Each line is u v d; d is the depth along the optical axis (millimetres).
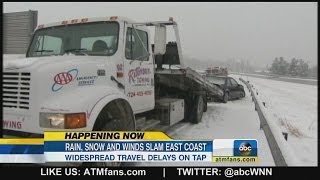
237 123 9453
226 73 28281
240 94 17203
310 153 6418
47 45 6148
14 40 8883
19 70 4340
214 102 14398
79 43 5875
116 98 4941
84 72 4844
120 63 5609
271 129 6719
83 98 4504
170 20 6184
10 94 4395
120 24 5660
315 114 12508
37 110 4262
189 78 8625
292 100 18250
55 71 4449
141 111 6312
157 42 5699
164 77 8117
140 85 6219
